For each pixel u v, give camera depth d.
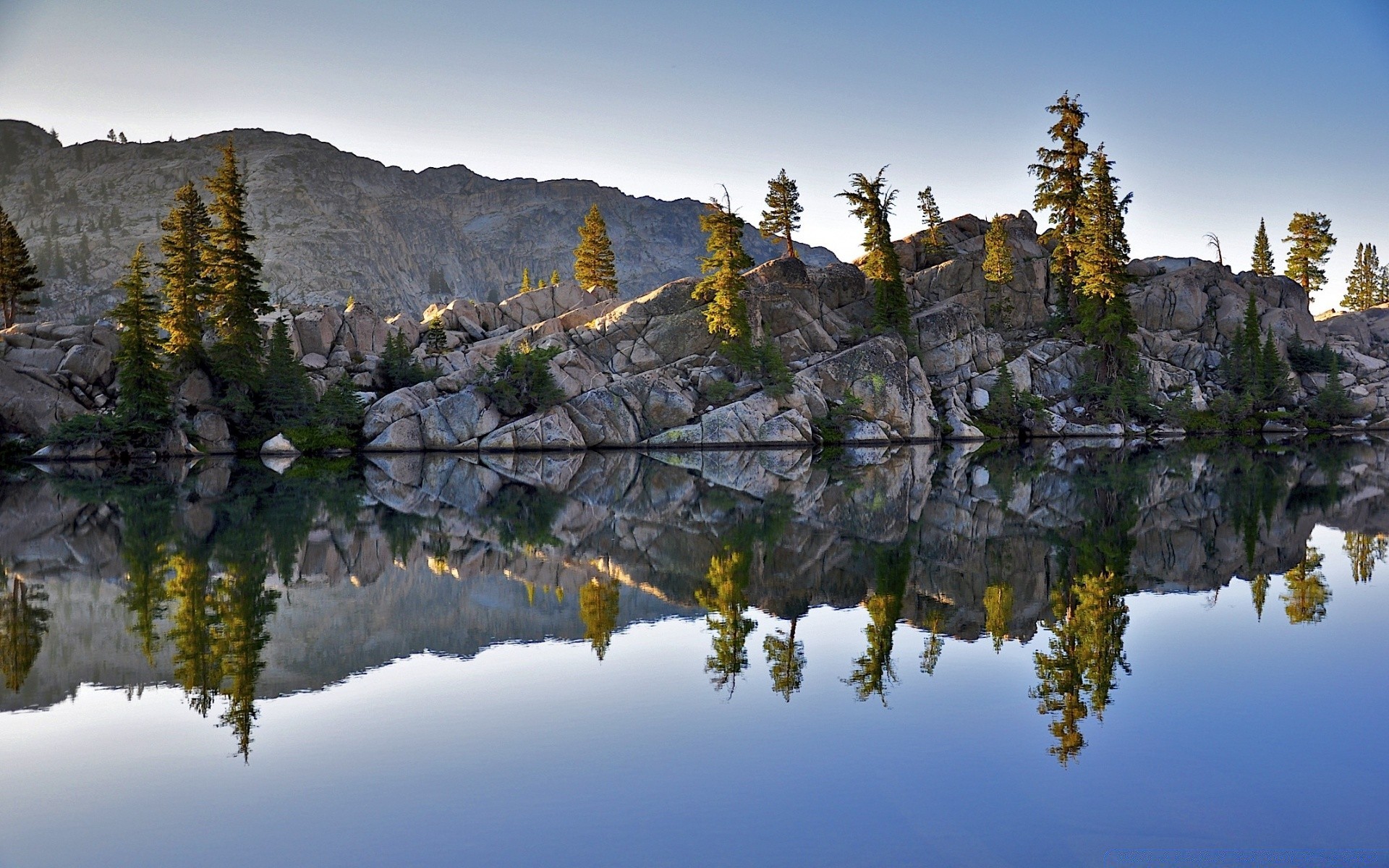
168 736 12.28
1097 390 96.00
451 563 25.12
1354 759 11.06
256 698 13.83
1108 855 8.82
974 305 109.44
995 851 8.93
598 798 10.20
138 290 67.81
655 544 28.30
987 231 118.88
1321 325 132.75
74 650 16.33
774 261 100.81
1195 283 115.69
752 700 13.48
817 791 10.28
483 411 77.75
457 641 17.06
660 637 17.25
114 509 36.94
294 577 23.14
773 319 94.94
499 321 103.19
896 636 17.16
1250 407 103.06
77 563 24.94
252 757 11.52
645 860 8.84
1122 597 20.31
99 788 10.66
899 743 11.73
